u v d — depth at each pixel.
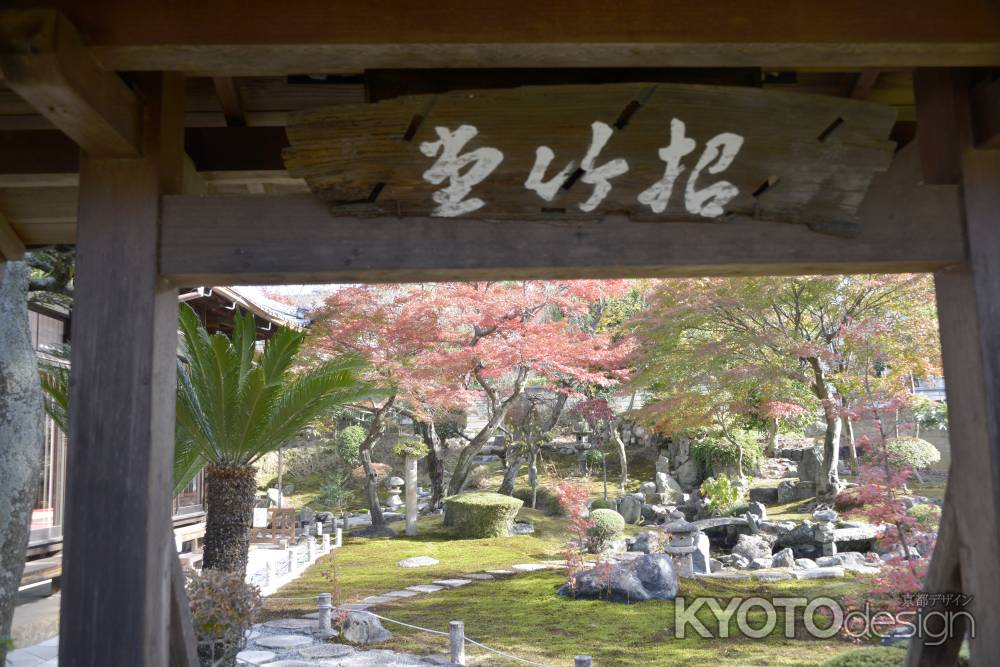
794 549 11.77
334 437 20.88
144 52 1.95
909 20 1.99
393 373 12.36
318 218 2.36
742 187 2.35
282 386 6.60
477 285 13.02
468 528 13.99
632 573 8.62
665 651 6.41
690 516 15.55
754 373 10.42
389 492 18.86
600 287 12.77
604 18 1.95
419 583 9.71
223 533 6.65
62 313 9.69
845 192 2.38
